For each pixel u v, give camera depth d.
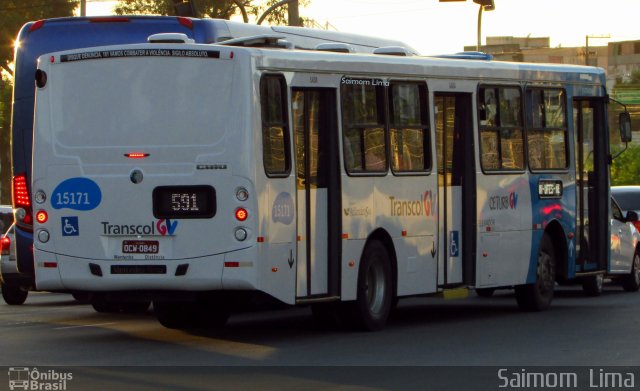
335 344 20.08
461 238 24.34
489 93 25.05
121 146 19.88
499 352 19.12
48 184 20.30
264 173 19.58
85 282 20.05
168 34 20.09
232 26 24.00
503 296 32.50
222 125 19.48
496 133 25.19
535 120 26.56
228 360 18.00
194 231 19.52
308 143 20.70
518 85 25.94
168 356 18.45
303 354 18.70
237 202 19.36
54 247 20.27
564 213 27.47
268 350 19.23
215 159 19.45
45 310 28.58
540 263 26.72
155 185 19.69
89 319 25.34
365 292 21.80
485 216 24.73
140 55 19.88
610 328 22.89
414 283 22.98
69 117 20.22
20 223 24.39
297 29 26.03
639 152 112.50
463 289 24.12
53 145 20.28
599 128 29.20
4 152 89.56
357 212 21.48
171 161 19.64
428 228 23.33
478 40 44.38
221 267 19.39
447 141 24.05
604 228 29.28
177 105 19.69
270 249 19.67
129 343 20.27
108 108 20.00
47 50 24.08
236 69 19.47
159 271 19.64
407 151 22.83
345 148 21.22
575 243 27.98
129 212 19.80
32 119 24.23
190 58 19.67
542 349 19.52
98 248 19.97
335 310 21.94
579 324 23.69
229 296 20.09
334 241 21.09
